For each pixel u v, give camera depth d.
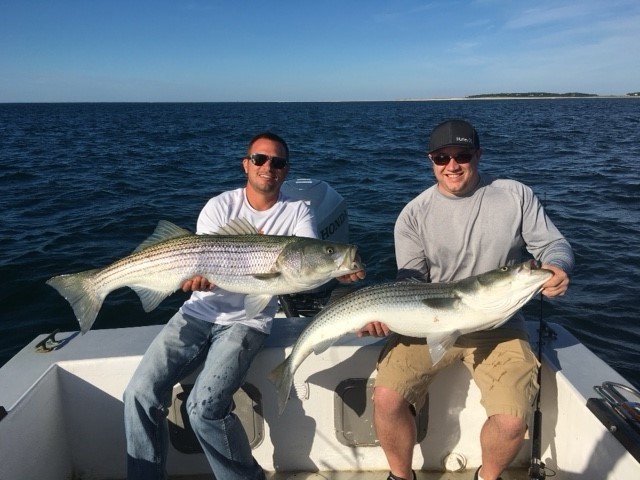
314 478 3.40
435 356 2.92
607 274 7.73
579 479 2.87
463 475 3.39
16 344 6.03
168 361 3.01
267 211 3.70
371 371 3.30
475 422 3.36
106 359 3.19
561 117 72.94
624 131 41.94
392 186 15.33
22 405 2.78
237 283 3.36
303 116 90.25
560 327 3.61
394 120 70.62
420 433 3.37
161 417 2.92
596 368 3.11
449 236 3.41
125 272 3.46
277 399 3.34
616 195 13.44
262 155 3.47
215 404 2.82
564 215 11.34
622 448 2.50
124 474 3.37
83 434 3.29
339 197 6.16
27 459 2.80
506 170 18.72
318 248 3.35
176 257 3.40
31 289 7.38
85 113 116.69
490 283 2.89
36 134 45.38
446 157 3.27
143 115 101.38
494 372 3.00
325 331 3.10
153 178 17.97
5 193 14.73
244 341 3.11
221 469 2.91
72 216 11.69
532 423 3.28
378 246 9.29
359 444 3.39
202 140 37.38
